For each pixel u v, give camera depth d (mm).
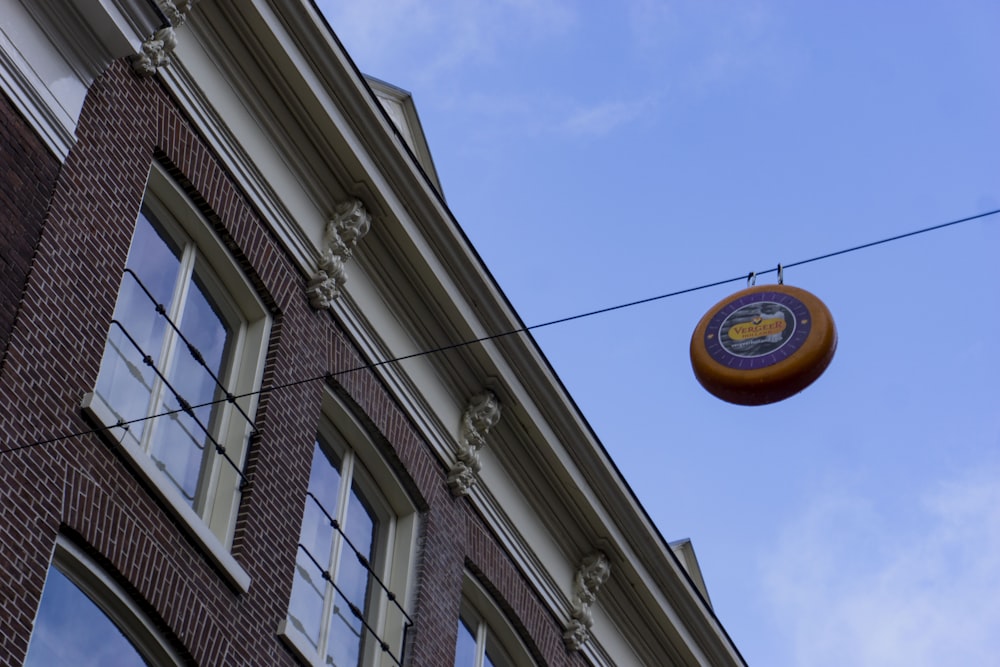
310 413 17969
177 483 16094
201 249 17422
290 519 17031
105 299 15266
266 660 15898
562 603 22406
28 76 15094
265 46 18266
